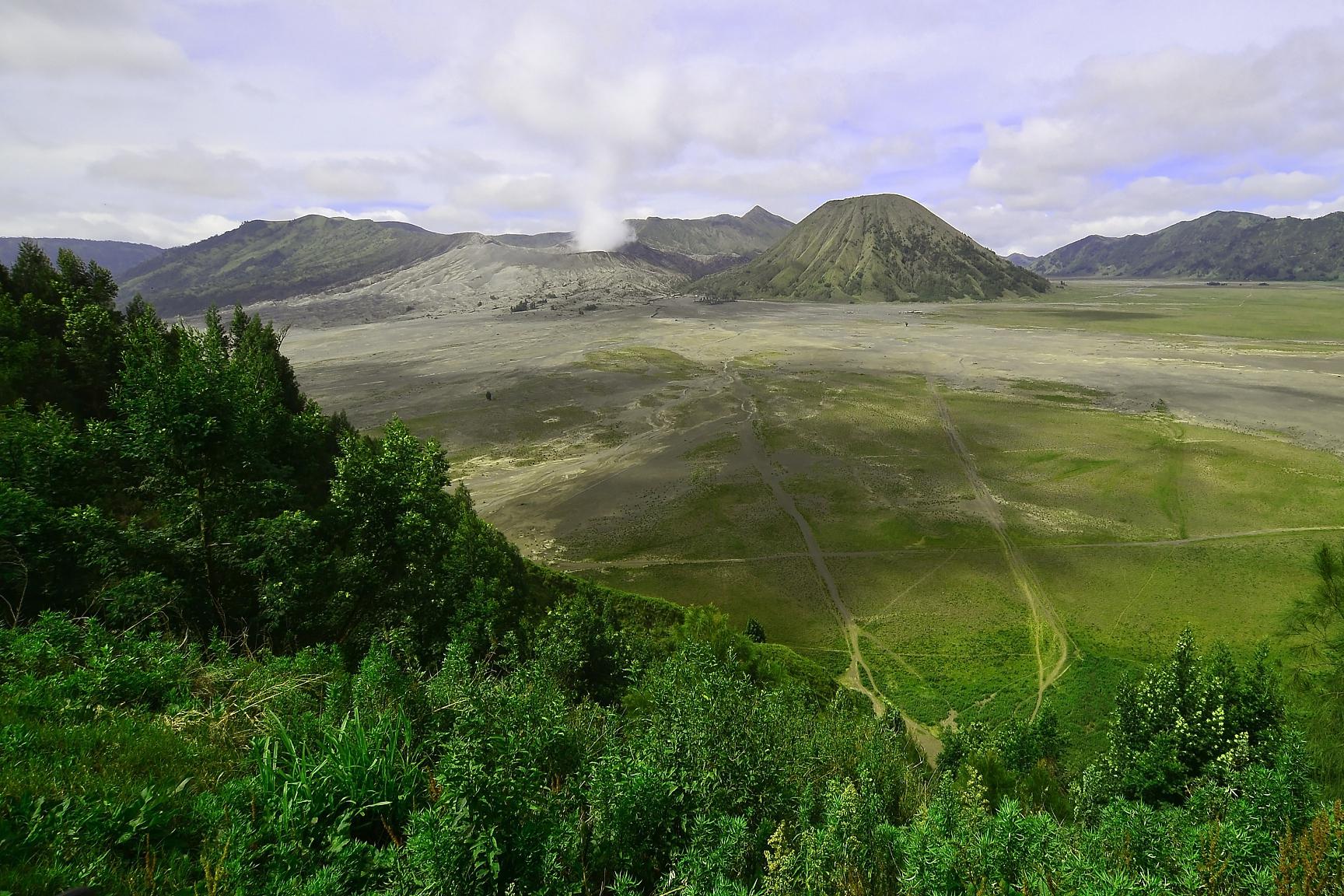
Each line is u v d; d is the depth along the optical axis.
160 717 7.20
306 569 15.05
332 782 5.73
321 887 4.65
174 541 13.82
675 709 7.96
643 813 5.62
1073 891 4.39
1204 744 15.70
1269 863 4.64
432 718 7.33
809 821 6.22
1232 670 16.98
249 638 14.35
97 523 12.82
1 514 11.52
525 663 15.61
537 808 5.34
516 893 4.70
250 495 14.99
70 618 10.65
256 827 5.41
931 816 5.37
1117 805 6.09
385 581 18.02
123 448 13.69
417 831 4.93
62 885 4.29
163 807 5.38
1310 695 14.73
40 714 6.86
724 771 6.75
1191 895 4.58
